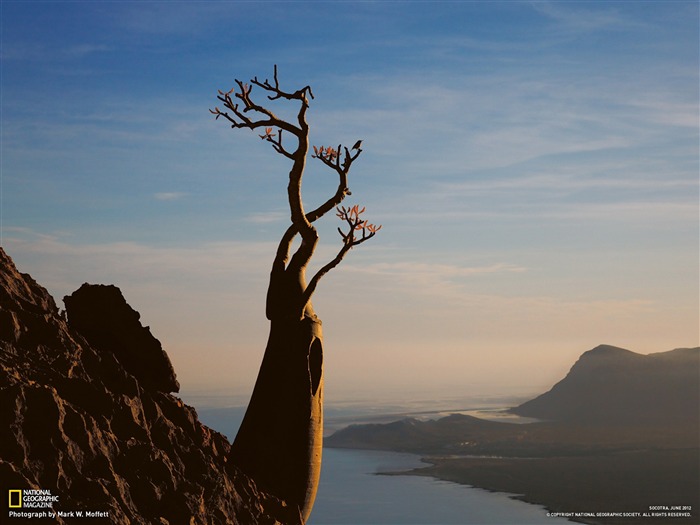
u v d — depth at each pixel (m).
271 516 17.81
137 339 19.55
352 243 20.17
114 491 13.30
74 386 15.20
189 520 14.35
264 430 19.42
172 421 18.72
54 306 18.94
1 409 12.71
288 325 19.83
